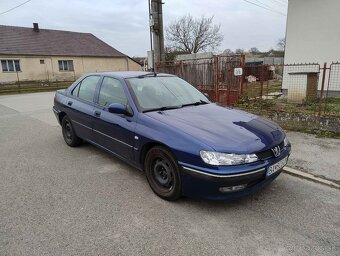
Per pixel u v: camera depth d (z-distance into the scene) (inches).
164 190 139.6
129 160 160.7
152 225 118.6
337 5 396.8
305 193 146.7
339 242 107.7
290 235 112.0
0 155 211.6
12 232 114.3
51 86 995.3
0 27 1222.9
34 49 1213.7
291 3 434.0
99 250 103.4
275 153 131.0
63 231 114.7
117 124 161.3
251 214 127.0
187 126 134.9
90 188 153.3
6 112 426.0
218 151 118.5
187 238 110.1
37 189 152.9
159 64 422.9
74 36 1433.3
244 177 118.3
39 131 287.9
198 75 389.1
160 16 412.2
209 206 133.3
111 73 190.1
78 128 209.6
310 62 430.9
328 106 317.4
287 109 302.4
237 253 101.8
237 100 349.1
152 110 155.2
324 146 214.7
